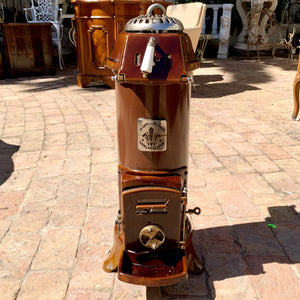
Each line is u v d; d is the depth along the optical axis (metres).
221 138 3.88
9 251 2.09
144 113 1.47
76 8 5.98
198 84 6.79
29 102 5.52
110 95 5.95
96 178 2.99
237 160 3.31
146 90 1.43
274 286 1.80
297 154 3.44
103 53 6.16
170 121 1.49
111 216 2.44
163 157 1.54
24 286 1.83
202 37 9.68
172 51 1.38
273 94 5.93
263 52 10.38
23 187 2.86
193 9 5.77
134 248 1.65
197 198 2.65
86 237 2.21
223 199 2.63
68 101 5.55
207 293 1.77
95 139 3.88
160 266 1.63
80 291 1.79
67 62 9.80
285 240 2.16
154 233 1.59
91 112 4.92
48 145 3.73
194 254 1.92
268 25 11.02
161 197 1.52
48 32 7.56
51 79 7.46
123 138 1.56
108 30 5.95
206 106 5.18
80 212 2.49
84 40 6.21
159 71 1.37
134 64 1.40
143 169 1.56
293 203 2.57
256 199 2.63
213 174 3.03
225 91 6.18
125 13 5.76
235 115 4.73
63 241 2.18
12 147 3.70
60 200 2.65
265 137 3.90
